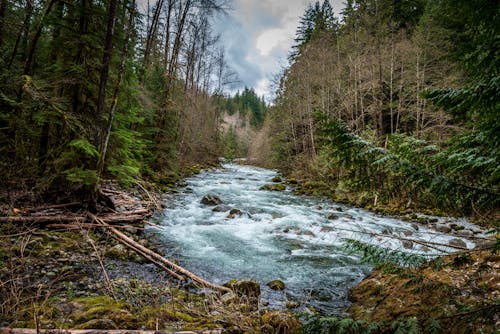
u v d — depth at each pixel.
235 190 17.11
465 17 2.41
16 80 6.83
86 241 6.26
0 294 3.78
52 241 5.93
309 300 5.07
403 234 9.13
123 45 8.41
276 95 30.98
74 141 7.02
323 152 18.39
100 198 8.37
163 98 16.83
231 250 7.44
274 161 32.91
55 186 8.05
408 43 18.48
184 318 3.73
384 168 2.45
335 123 2.50
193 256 6.81
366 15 20.00
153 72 16.50
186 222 9.61
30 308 3.45
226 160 43.56
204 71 31.80
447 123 14.77
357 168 2.64
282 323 3.84
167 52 18.09
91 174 7.37
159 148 17.08
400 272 2.71
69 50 7.83
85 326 3.16
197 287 5.07
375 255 2.70
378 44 19.19
